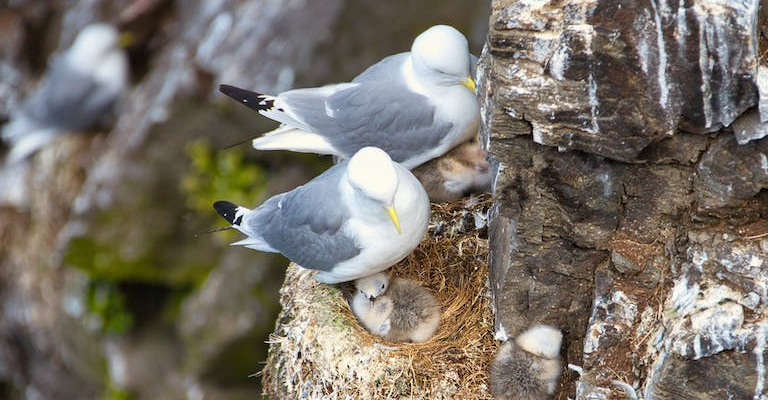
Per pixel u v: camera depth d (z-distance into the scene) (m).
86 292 19.48
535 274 9.02
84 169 20.33
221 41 17.83
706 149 7.79
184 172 17.59
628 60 7.44
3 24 23.06
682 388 7.66
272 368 11.17
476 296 10.60
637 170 8.12
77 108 20.22
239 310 16.92
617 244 8.44
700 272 7.88
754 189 7.71
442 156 11.49
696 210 8.04
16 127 20.59
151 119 17.47
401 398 9.75
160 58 20.14
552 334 9.25
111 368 19.11
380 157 9.63
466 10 16.48
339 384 9.92
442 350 10.09
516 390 9.62
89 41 20.45
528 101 7.80
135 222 17.97
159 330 18.92
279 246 10.79
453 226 11.20
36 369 21.28
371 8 16.22
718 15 7.20
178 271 18.22
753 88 7.32
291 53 16.75
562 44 7.55
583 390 8.42
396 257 10.38
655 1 7.32
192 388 17.39
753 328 7.42
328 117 11.40
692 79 7.39
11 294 21.22
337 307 10.68
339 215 10.16
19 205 21.09
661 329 8.02
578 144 7.85
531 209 8.57
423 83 10.91
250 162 17.56
